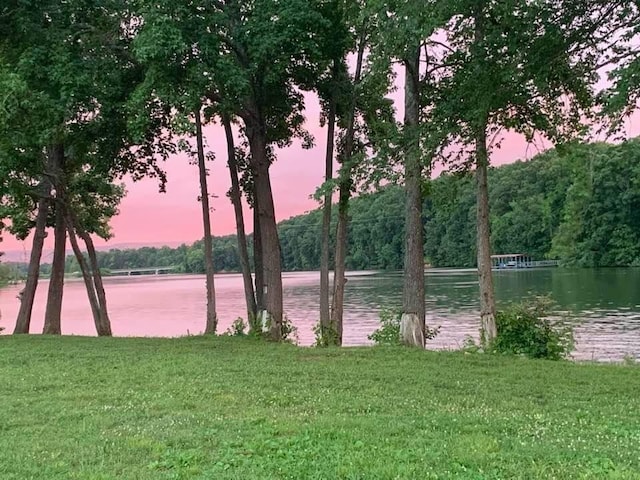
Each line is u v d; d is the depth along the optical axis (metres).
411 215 16.06
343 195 17.97
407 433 6.85
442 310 36.66
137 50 13.70
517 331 14.57
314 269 120.38
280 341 17.95
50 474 5.65
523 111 12.71
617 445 6.32
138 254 179.88
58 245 22.42
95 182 22.67
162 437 6.83
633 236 65.06
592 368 11.78
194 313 43.44
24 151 16.91
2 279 52.69
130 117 15.85
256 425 7.36
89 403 8.78
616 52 9.73
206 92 15.51
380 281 74.31
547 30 9.62
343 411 8.16
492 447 6.20
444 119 11.71
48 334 20.33
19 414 8.10
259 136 18.66
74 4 16.41
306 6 15.23
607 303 36.22
